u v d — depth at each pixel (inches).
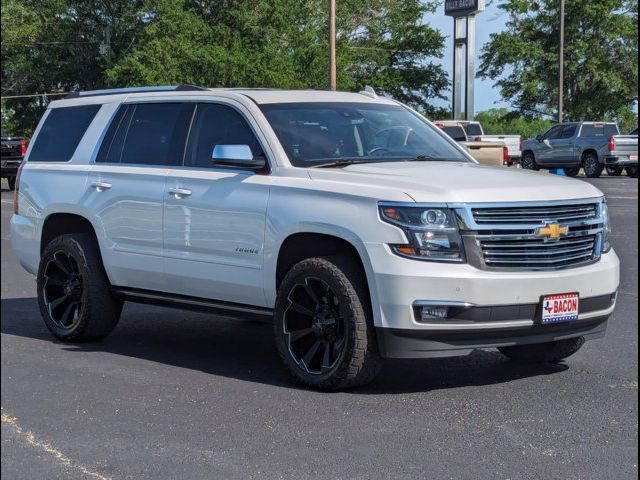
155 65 2159.2
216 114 295.1
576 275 247.6
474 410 235.5
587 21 2399.1
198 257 286.2
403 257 237.3
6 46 2630.4
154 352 311.9
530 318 242.5
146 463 200.8
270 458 201.8
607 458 197.9
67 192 329.4
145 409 241.9
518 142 1578.5
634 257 527.8
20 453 209.5
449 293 235.1
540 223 244.1
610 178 1381.6
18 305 416.5
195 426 226.1
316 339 257.4
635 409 233.9
